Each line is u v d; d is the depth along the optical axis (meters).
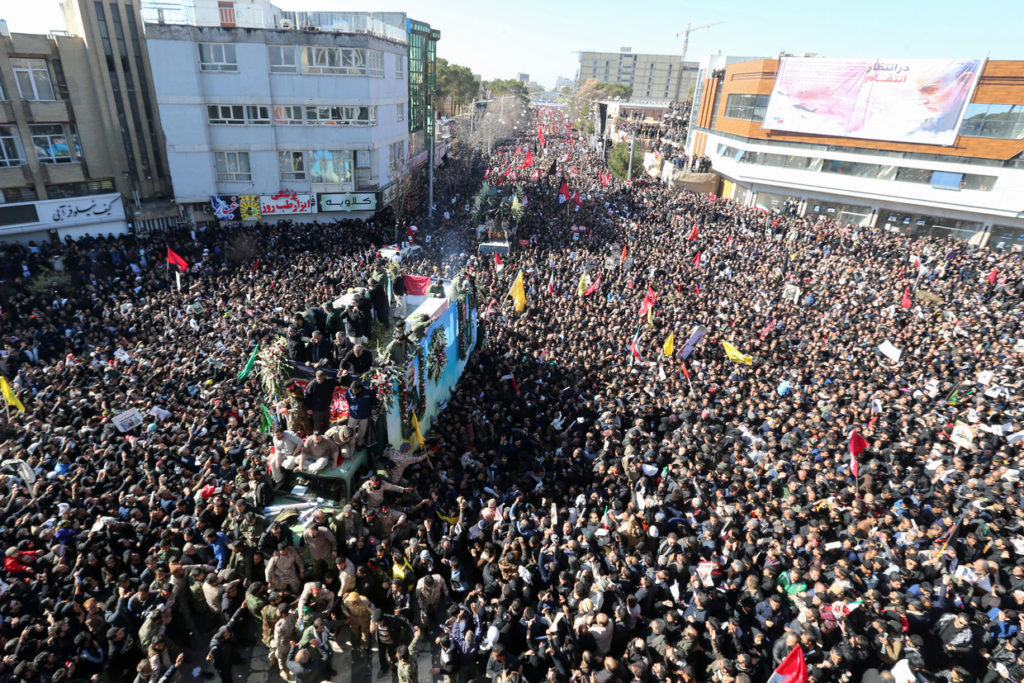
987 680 8.83
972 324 22.89
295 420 11.84
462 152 63.03
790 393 17.08
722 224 40.66
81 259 25.88
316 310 13.01
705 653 8.91
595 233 35.38
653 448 13.83
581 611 9.22
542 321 21.88
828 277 28.75
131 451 12.32
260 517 10.05
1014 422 15.52
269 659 9.02
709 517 11.58
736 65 57.47
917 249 34.28
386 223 37.31
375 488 10.94
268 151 36.03
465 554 10.94
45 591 9.09
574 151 78.00
